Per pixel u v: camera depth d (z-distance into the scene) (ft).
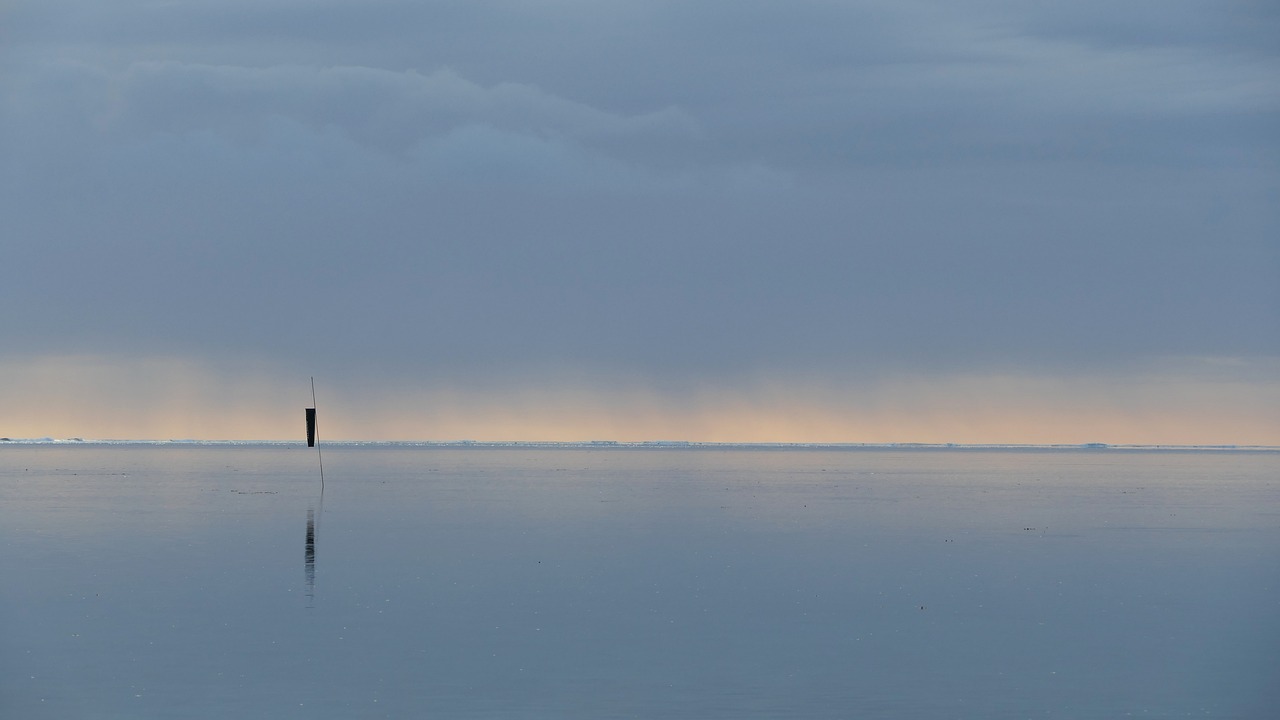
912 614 154.81
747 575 189.26
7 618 147.54
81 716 107.14
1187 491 454.40
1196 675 122.72
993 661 128.06
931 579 185.78
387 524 276.82
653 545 233.14
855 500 383.24
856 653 131.54
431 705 110.52
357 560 204.33
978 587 177.78
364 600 162.30
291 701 111.55
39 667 123.03
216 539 237.66
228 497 372.38
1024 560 211.20
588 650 132.26
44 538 237.45
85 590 168.55
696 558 211.41
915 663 127.13
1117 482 534.37
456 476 551.18
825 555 217.36
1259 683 119.85
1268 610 158.61
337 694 113.91
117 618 147.95
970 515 318.24
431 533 255.29
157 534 247.09
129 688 115.55
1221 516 319.68
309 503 348.18
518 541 239.09
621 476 566.36
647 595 168.55
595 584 178.50
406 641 135.95
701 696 114.11
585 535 253.85
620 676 120.88
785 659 128.57
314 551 217.36
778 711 109.60
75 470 581.12
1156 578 188.14
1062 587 178.09
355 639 136.77
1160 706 111.96
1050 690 116.88
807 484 495.00
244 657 127.54
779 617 152.25
